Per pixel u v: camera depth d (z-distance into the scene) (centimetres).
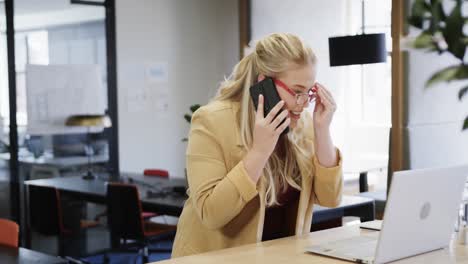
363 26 695
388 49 689
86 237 618
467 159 629
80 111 677
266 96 192
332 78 721
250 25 779
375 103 708
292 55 191
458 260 191
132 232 483
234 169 192
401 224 184
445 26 625
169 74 749
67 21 668
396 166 619
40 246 620
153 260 603
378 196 584
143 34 725
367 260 183
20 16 636
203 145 199
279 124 191
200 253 199
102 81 694
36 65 648
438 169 192
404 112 620
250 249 199
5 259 283
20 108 639
